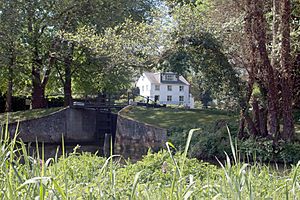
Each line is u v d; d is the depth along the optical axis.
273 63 13.43
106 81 23.98
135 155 16.44
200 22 14.87
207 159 13.84
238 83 14.46
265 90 14.01
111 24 22.70
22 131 21.81
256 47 13.30
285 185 3.55
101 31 22.34
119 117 19.97
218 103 15.96
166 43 15.75
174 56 15.20
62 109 22.72
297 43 13.12
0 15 22.02
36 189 2.67
